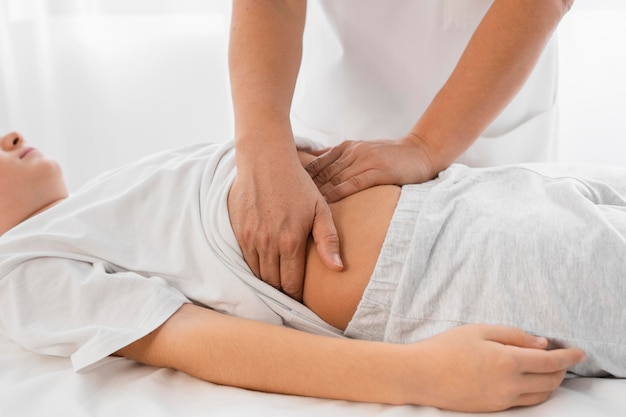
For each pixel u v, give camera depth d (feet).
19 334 3.05
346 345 2.69
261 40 3.40
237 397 2.73
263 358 2.74
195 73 6.34
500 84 3.36
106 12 6.31
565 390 2.62
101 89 6.48
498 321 2.68
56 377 2.95
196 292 3.11
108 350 2.83
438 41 4.11
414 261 2.83
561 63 5.48
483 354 2.47
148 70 6.39
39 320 3.08
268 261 3.05
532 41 3.31
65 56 6.42
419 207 3.03
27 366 3.12
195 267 3.15
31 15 6.41
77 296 3.06
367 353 2.63
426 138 3.43
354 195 3.23
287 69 3.42
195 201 3.27
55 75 6.47
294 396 2.75
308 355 2.69
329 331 3.05
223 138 6.48
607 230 2.67
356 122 4.40
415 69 4.20
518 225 2.79
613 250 2.63
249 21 3.45
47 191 4.00
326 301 3.03
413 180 3.36
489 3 3.98
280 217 2.98
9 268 3.17
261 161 3.09
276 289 3.11
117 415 2.65
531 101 4.31
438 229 2.89
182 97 6.41
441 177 3.36
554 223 2.75
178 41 6.29
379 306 2.88
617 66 5.40
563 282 2.63
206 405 2.69
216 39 6.25
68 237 3.20
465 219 2.93
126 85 6.43
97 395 2.83
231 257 3.09
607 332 2.59
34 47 6.48
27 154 4.00
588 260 2.63
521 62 3.35
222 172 3.34
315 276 3.06
